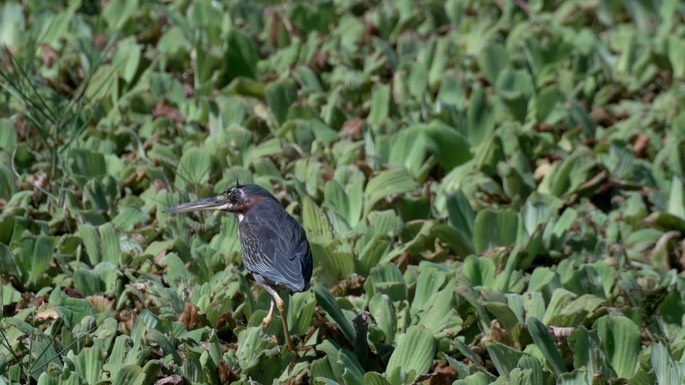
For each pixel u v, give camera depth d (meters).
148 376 8.61
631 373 9.54
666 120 14.78
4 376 8.61
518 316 10.09
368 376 8.65
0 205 11.43
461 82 14.62
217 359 9.03
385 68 15.36
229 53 14.92
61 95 14.21
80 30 15.73
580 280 10.80
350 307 10.06
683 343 9.82
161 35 15.85
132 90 14.02
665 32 17.86
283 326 9.25
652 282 11.16
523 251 11.11
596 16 18.66
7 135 12.48
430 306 9.88
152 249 10.69
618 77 16.34
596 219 12.57
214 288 9.92
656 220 12.41
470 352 9.41
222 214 11.34
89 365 8.68
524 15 18.03
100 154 12.20
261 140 13.45
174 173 12.34
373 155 12.95
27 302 9.84
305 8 16.69
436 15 17.61
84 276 10.02
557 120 14.62
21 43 15.16
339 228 11.36
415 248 11.14
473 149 13.43
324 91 15.06
